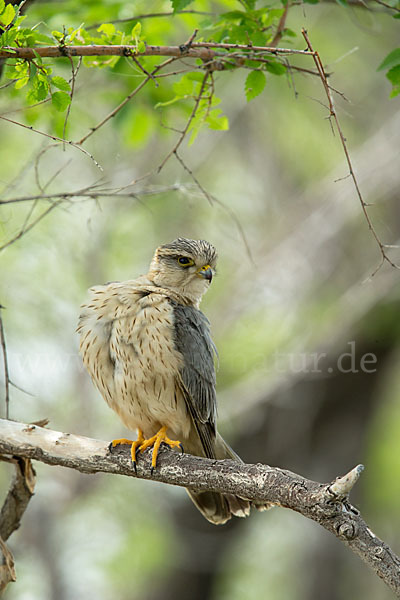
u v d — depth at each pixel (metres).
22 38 7.02
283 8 8.52
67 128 9.69
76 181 14.19
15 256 13.65
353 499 15.20
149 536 14.20
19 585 14.00
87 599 14.51
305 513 5.68
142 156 14.98
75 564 14.50
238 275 15.92
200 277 8.99
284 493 5.79
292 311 15.38
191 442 8.62
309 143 17.02
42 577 14.29
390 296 13.61
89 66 8.28
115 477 14.99
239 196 16.91
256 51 8.02
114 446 6.95
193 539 14.23
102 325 8.15
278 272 15.79
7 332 13.91
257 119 16.98
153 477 6.74
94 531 14.82
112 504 14.79
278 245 16.12
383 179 15.09
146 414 8.27
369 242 15.07
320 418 14.26
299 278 15.61
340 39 15.85
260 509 7.87
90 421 14.56
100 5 9.90
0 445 6.94
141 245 15.22
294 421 14.10
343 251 15.41
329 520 5.55
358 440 14.28
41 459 6.95
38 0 9.93
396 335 13.69
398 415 17.39
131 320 8.00
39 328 14.36
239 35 8.13
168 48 7.39
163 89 10.24
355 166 15.46
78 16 9.89
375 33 9.83
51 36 7.79
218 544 14.24
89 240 14.50
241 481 6.11
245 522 14.49
